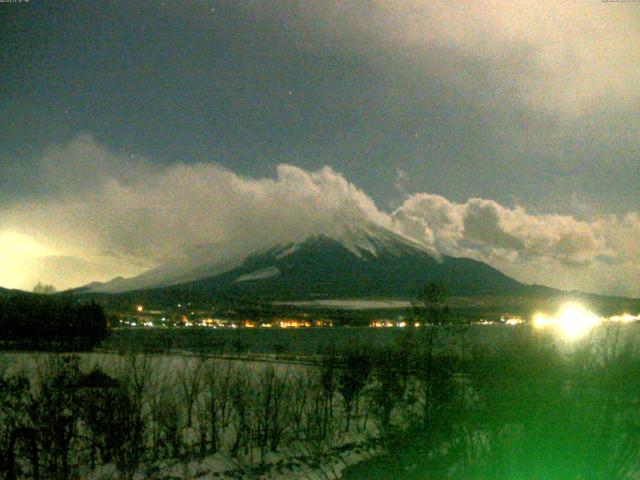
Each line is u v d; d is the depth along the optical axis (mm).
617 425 8961
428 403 13797
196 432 17391
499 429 9680
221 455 15852
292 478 14117
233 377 21141
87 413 12969
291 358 34219
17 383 12547
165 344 29250
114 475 12953
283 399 20219
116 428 12953
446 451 11555
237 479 14078
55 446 12156
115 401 13359
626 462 8688
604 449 8680
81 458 13805
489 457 9344
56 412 12344
